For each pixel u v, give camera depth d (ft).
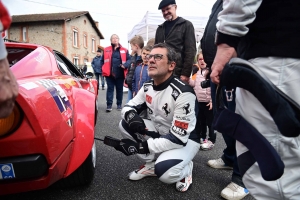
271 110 2.48
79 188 5.41
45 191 5.22
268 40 2.69
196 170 6.68
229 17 2.74
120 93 16.35
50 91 3.84
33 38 81.92
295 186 2.75
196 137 5.82
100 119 13.32
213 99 6.23
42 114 3.27
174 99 5.29
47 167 3.48
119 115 14.69
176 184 5.50
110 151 8.04
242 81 2.62
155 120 6.02
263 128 2.79
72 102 4.67
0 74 1.70
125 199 5.00
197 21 22.15
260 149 2.64
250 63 2.62
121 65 15.01
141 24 23.50
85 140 4.51
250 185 2.97
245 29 2.74
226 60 2.89
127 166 6.79
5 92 1.73
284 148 2.74
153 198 5.08
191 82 8.80
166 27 8.67
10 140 3.07
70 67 9.06
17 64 4.32
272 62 2.70
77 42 88.89
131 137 6.36
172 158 5.11
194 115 5.32
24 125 3.09
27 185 3.43
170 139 5.16
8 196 4.98
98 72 32.24
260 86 2.49
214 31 5.01
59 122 3.68
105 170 6.48
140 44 11.23
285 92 2.67
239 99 3.07
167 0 8.09
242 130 2.79
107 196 5.10
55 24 80.23
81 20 89.86
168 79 5.48
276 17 2.63
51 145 3.40
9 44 5.56
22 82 3.53
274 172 2.52
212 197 5.19
